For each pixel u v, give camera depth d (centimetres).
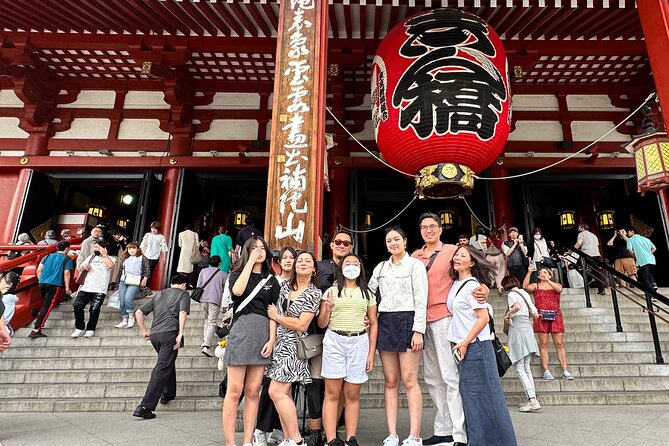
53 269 644
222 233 820
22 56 859
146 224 981
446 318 307
